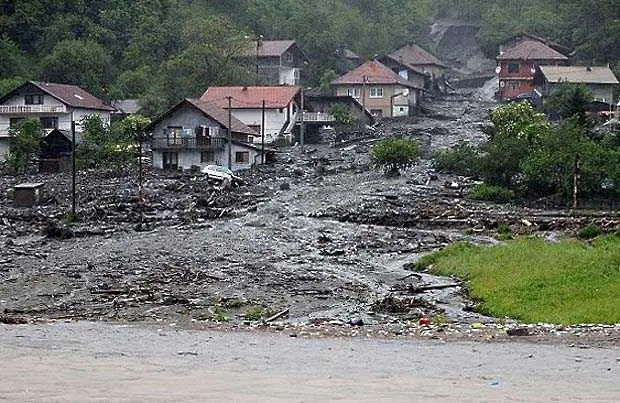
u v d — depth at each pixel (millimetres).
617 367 21000
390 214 63062
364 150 106062
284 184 80188
